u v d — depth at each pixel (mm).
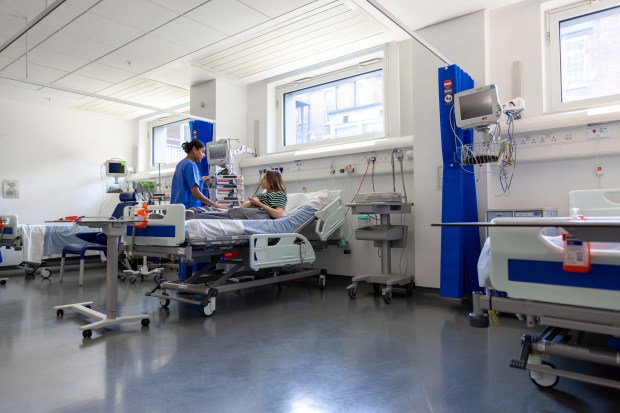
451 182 3355
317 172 4773
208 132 5141
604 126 2965
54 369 1899
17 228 4934
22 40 4125
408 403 1535
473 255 3391
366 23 3904
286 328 2621
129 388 1683
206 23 3836
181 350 2178
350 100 4969
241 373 1842
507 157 3225
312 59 4809
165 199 6141
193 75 5234
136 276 4691
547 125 3139
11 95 5934
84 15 3643
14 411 1480
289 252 3604
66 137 6688
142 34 4039
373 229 3791
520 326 2650
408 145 4043
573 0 3303
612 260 1364
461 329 2576
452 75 3311
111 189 6633
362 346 2229
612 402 1539
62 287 4340
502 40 3549
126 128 7457
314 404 1528
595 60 3299
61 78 5262
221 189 4508
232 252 3404
